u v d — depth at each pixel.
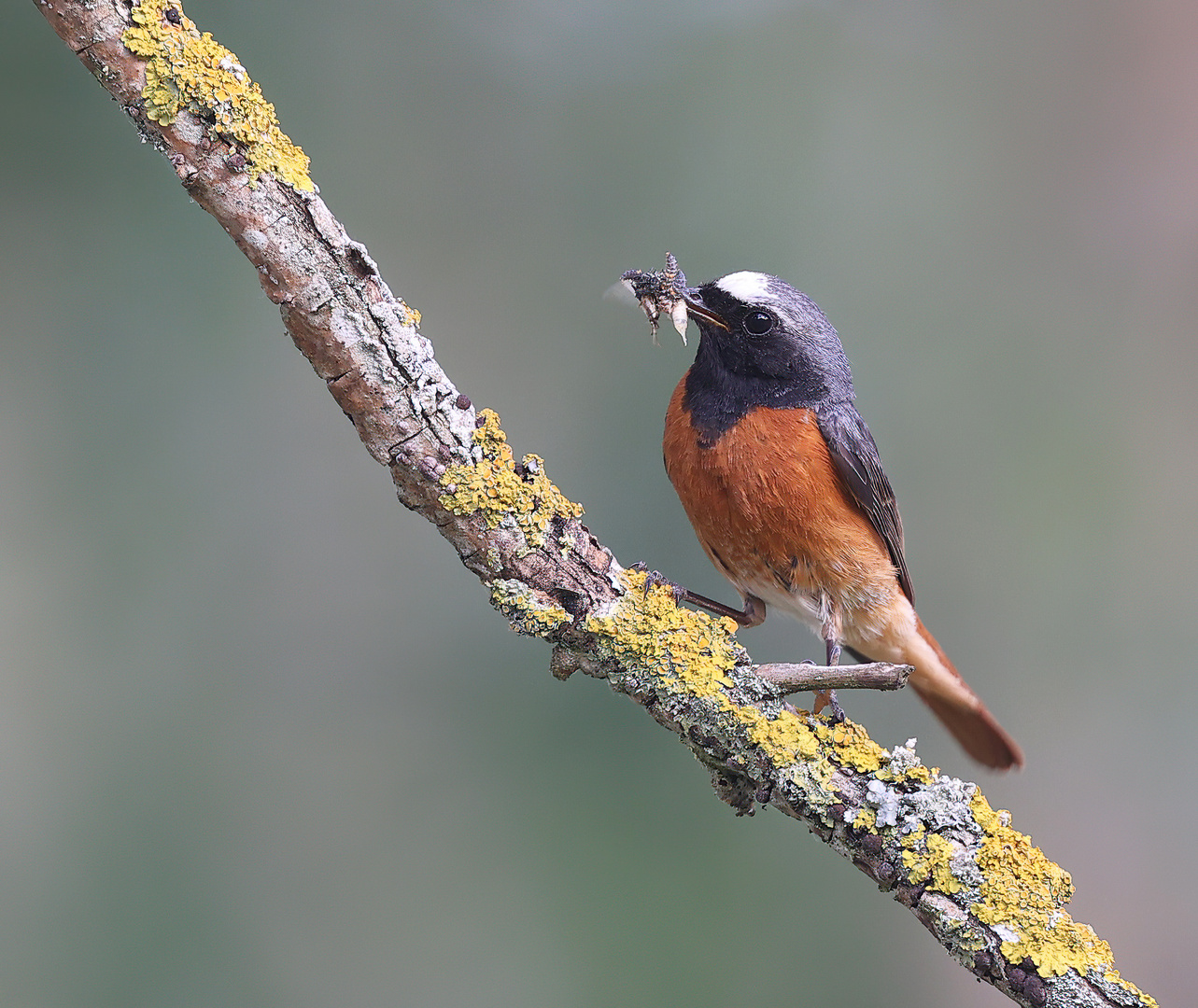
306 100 11.17
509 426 11.00
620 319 11.29
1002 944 5.61
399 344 5.74
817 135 11.98
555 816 9.77
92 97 10.00
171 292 10.33
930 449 11.84
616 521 10.91
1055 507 11.78
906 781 5.97
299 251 5.54
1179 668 11.52
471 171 11.42
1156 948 10.89
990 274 12.20
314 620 10.30
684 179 11.70
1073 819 11.29
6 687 9.46
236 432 10.42
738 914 9.51
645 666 6.18
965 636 11.69
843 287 11.86
